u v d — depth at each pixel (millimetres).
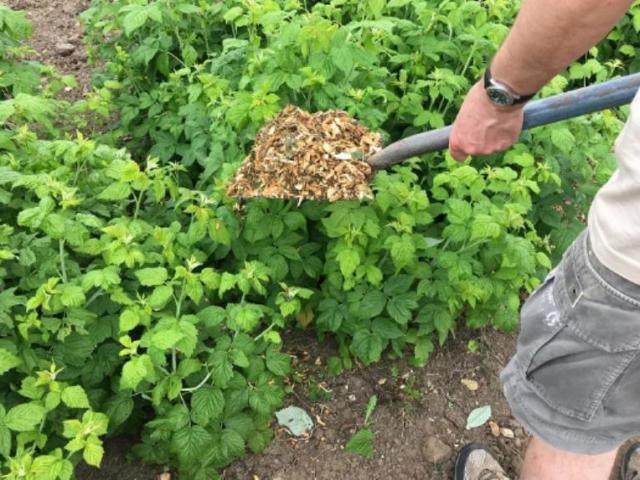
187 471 1044
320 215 1160
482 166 1311
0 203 1101
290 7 1340
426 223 1116
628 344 728
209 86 1277
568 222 1353
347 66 1116
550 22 587
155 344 885
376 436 1180
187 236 1071
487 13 1438
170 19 1458
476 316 1228
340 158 1065
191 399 1007
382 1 1257
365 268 1124
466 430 1204
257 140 1104
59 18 2074
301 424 1178
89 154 1122
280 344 1132
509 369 901
